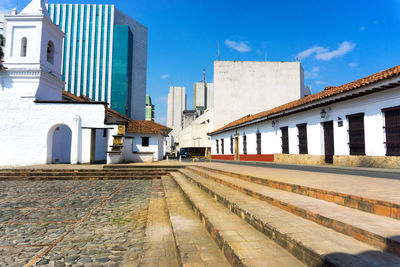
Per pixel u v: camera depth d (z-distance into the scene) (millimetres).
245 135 21047
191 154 43750
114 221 4754
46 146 15195
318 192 3582
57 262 2984
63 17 63125
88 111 15773
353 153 10422
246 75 31094
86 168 12414
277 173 6828
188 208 4840
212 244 2889
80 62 62406
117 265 2908
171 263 2824
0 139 15000
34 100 15367
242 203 3736
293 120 14492
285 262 2006
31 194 7707
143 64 74688
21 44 15750
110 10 65000
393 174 7051
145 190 8531
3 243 3609
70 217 5035
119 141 15719
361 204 2842
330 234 2277
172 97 152500
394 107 8586
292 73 31391
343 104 10883
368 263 1632
